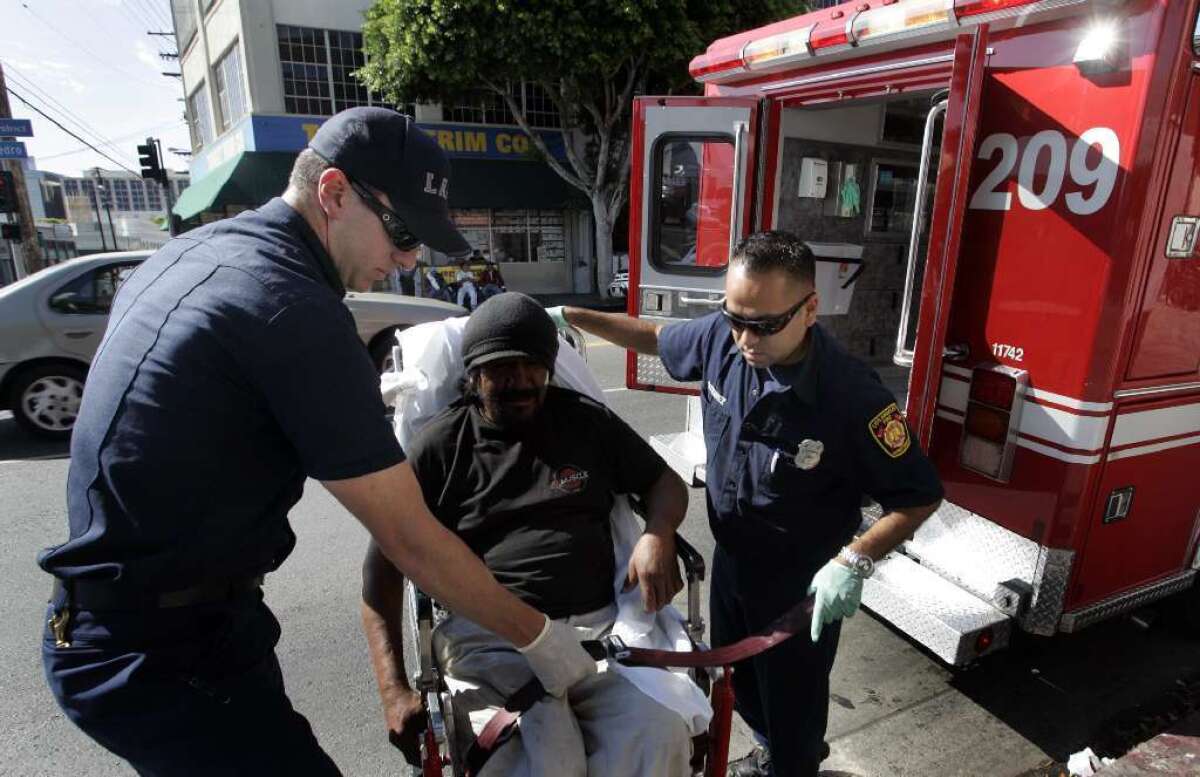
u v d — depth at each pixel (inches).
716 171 150.4
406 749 66.5
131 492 47.0
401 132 51.5
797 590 74.7
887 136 171.3
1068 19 84.7
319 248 52.2
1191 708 105.7
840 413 66.8
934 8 96.3
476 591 52.9
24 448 216.8
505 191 702.5
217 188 630.5
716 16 518.9
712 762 70.0
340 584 138.6
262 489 51.0
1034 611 95.0
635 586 78.8
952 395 102.6
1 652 115.8
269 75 620.1
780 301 62.6
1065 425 89.5
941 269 95.6
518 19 482.0
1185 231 86.2
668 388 161.2
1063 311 88.5
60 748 96.1
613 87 581.9
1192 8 75.9
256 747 53.3
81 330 219.9
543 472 77.8
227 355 45.9
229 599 52.4
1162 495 98.9
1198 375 95.7
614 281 633.0
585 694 68.4
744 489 73.8
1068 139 86.0
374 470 48.4
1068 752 97.1
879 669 114.7
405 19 500.1
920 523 67.7
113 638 49.1
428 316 256.5
